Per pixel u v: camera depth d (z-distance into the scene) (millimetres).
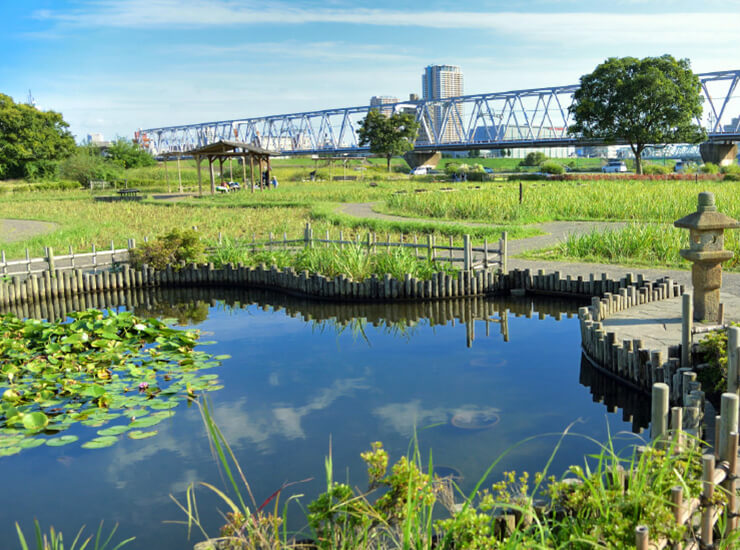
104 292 17031
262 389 8680
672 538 3383
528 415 7496
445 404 7910
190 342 11039
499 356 10117
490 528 3566
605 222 24906
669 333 9422
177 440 7000
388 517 3762
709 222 8703
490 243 20250
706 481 3797
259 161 51812
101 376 9172
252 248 19656
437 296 14516
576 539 3363
